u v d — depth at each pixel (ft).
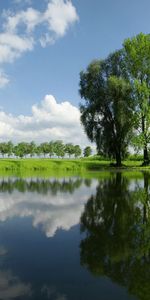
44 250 26.05
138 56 178.09
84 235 30.91
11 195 61.36
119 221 37.70
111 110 176.76
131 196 59.93
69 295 18.03
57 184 85.97
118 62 182.19
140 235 30.99
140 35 180.65
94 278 20.40
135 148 176.04
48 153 377.91
